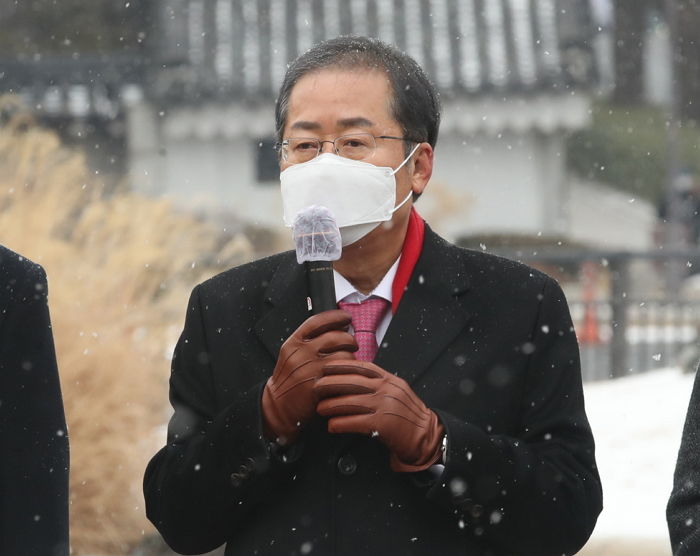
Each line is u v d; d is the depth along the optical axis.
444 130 55.88
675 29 67.94
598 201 69.38
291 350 7.53
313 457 7.95
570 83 55.69
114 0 72.62
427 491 7.57
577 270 38.19
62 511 8.44
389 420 7.38
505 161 55.94
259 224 53.56
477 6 59.31
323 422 7.97
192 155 55.81
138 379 16.75
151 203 19.81
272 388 7.60
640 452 20.53
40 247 17.53
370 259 8.14
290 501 7.95
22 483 8.33
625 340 30.72
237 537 8.10
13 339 8.41
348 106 7.88
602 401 25.41
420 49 57.72
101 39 71.81
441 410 7.85
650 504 16.97
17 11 72.31
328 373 7.43
